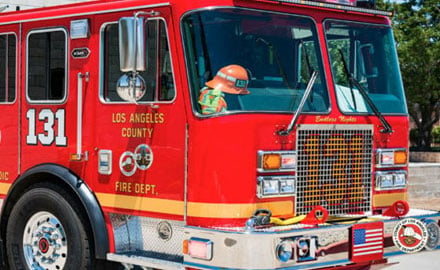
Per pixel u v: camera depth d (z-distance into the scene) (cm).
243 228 492
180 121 516
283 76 536
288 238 482
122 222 569
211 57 509
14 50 637
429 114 2600
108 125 565
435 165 1287
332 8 570
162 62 530
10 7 1043
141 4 541
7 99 643
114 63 562
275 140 518
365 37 601
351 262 521
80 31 582
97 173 572
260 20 531
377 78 606
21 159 630
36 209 605
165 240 541
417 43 2217
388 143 592
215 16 513
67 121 593
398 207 575
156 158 532
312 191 539
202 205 501
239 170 500
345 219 546
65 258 588
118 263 600
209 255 486
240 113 503
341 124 557
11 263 621
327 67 561
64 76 596
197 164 504
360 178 571
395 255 552
